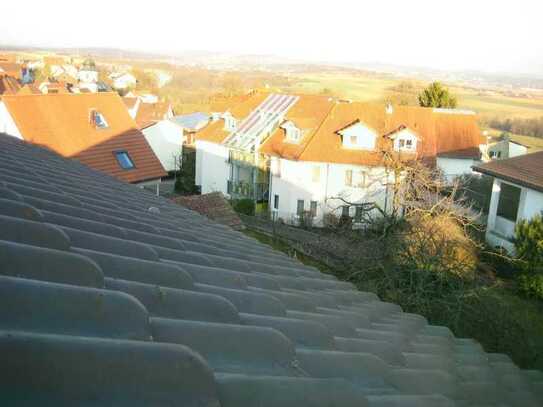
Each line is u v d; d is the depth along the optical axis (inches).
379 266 643.5
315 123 1408.7
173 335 107.2
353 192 1320.1
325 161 1311.5
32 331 82.8
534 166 959.6
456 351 288.7
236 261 231.5
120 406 72.6
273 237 1002.7
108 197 303.6
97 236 159.5
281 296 198.7
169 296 128.0
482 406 193.8
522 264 804.0
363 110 1449.3
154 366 79.5
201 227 338.3
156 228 229.1
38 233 126.9
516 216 975.6
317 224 1334.9
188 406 79.4
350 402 112.7
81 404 69.7
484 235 1023.0
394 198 872.9
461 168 1509.6
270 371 116.6
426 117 1459.2
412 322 307.0
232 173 1510.8
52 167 365.1
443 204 810.8
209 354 110.2
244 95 1781.5
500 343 574.6
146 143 1055.6
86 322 90.7
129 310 97.3
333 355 145.2
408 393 157.1
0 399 63.4
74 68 4768.7
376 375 155.2
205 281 173.6
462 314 595.5
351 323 212.7
